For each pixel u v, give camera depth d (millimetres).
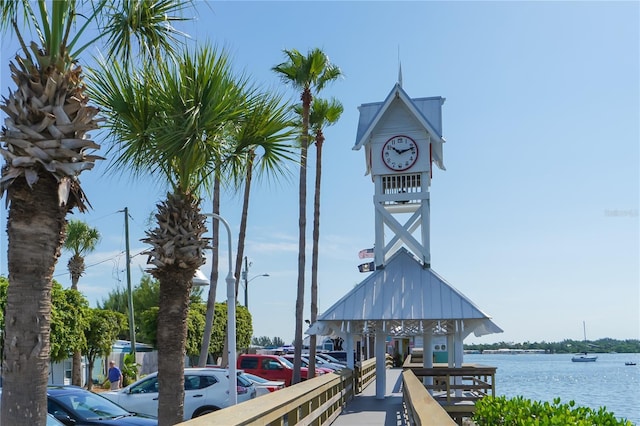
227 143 10930
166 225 10328
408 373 14758
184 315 10367
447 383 17469
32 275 6500
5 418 6285
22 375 6336
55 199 6719
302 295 27641
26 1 7141
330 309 20172
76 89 6965
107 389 36094
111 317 35844
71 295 29984
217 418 6699
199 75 9953
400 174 21328
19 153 6617
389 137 21500
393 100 21453
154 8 8062
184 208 10461
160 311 10336
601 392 40500
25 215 6574
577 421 7156
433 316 19219
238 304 52750
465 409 17109
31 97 6691
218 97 9992
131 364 35906
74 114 6871
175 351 10188
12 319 6430
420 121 21062
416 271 20609
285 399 9078
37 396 6371
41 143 6613
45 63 6793
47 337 6559
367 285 20531
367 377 27328
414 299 19781
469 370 17656
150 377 15992
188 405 16062
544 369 99625
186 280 10406
